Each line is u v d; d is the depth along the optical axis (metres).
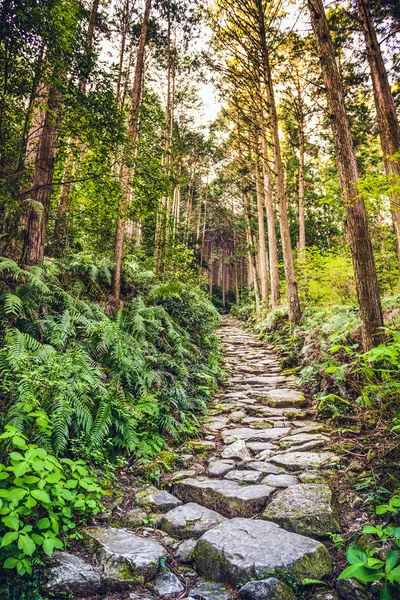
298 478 3.43
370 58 8.55
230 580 2.29
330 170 20.17
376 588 2.05
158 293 7.86
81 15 5.59
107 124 5.51
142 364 5.31
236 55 11.56
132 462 3.91
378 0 8.34
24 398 3.01
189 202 29.41
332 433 4.43
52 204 8.08
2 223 5.30
